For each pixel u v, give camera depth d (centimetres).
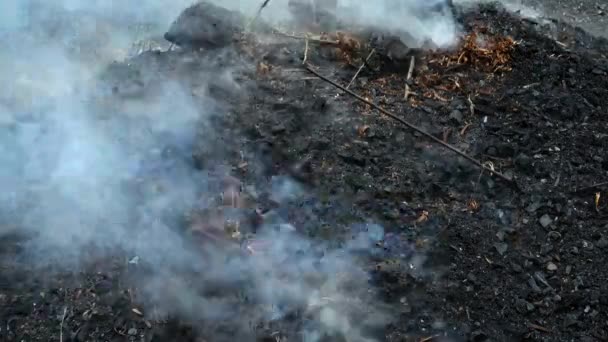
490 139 336
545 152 333
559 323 268
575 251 291
